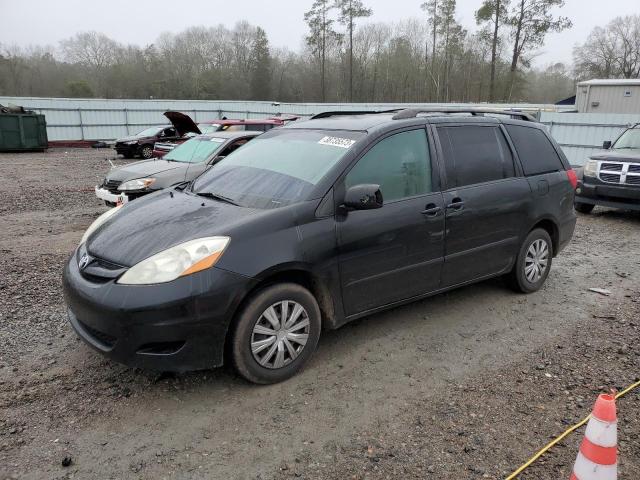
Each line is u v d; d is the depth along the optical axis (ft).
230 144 29.45
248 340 10.91
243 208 11.93
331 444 9.66
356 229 12.20
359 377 12.01
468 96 180.24
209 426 10.09
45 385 11.29
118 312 9.94
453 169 14.47
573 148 59.31
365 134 13.09
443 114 15.37
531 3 148.77
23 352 12.75
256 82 202.28
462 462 9.20
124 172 28.68
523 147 16.83
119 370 11.97
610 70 181.37
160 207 12.77
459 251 14.64
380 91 194.70
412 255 13.44
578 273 20.24
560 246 18.22
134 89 197.98
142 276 10.15
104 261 10.93
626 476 8.86
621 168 29.99
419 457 9.32
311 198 11.81
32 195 38.50
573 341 14.10
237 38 207.82
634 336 14.43
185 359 10.30
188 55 206.18
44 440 9.54
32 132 79.87
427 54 187.11
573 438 9.86
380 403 11.00
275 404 10.85
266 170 13.37
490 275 16.01
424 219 13.48
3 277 18.49
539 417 10.54
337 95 197.67
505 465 9.12
